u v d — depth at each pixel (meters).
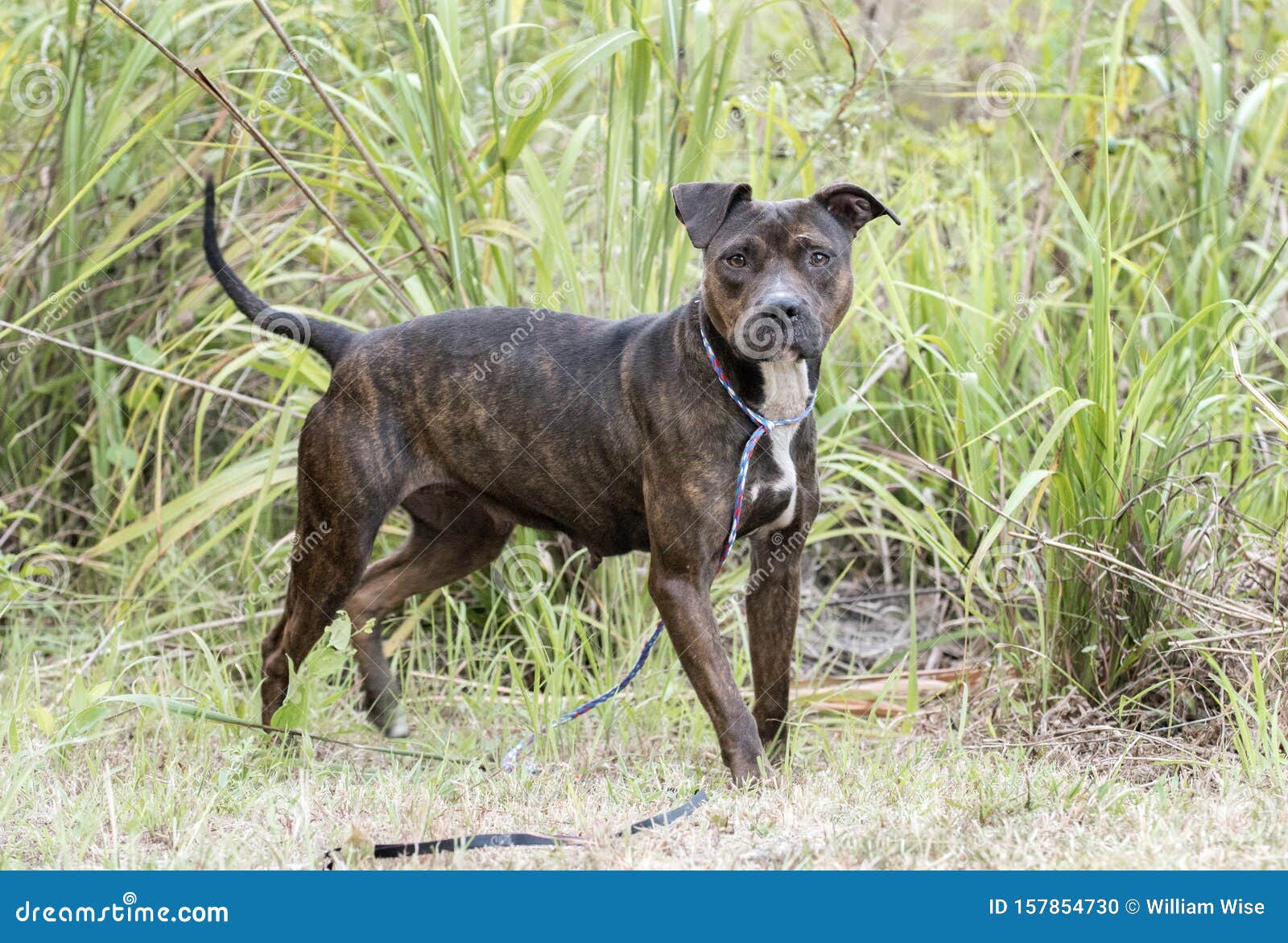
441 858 4.91
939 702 7.39
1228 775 5.60
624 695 7.32
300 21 8.58
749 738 5.91
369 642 7.21
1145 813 5.18
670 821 5.32
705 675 5.94
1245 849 4.76
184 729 6.70
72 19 8.17
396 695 7.22
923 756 6.27
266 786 5.88
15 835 5.22
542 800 5.82
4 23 8.90
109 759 6.37
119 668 7.54
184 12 8.96
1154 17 10.04
